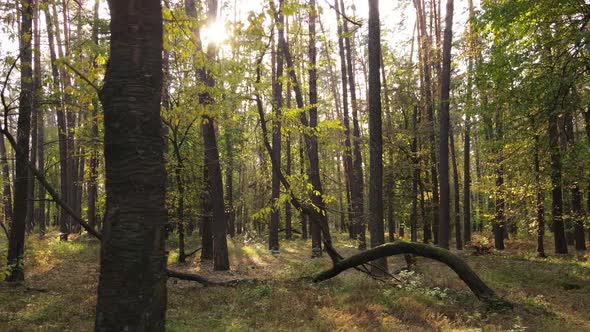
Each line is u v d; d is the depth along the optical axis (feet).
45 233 106.32
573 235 92.63
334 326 24.68
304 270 49.32
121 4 13.52
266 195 79.56
